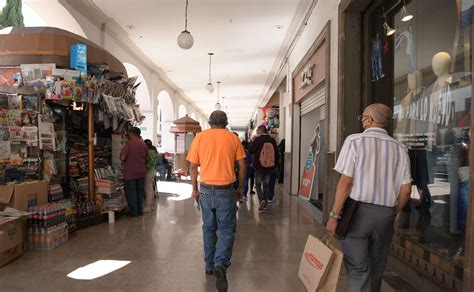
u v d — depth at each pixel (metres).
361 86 4.77
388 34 4.22
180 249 4.20
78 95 5.13
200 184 3.28
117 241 4.53
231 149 3.25
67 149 5.61
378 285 2.41
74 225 4.84
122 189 6.22
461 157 2.86
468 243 2.10
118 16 7.87
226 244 3.12
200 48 10.41
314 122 9.27
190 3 7.14
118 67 6.50
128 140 6.38
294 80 9.48
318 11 6.43
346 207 2.29
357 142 2.28
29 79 4.93
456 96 2.96
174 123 14.33
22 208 4.08
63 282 3.19
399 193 2.30
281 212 6.66
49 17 6.95
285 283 3.23
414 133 3.66
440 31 3.20
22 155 4.58
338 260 2.32
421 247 3.25
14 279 3.25
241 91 18.70
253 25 8.40
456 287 2.66
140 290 3.04
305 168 8.40
